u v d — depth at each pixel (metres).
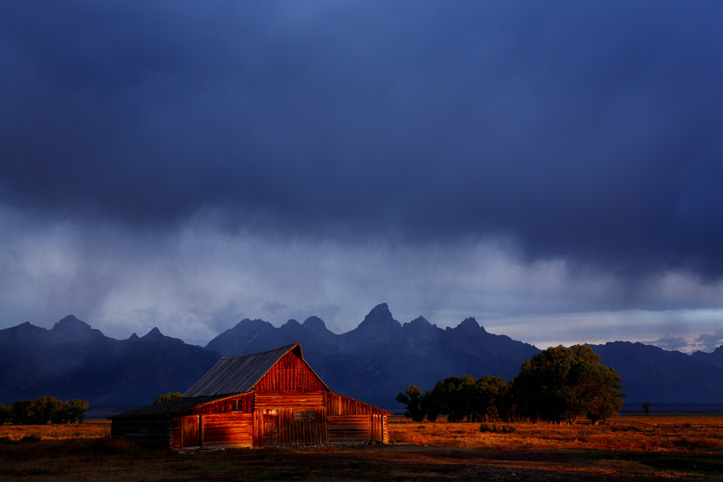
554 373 110.44
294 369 50.50
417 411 134.62
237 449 44.34
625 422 124.88
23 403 130.62
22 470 29.55
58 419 131.62
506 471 28.61
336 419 51.28
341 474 26.81
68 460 35.97
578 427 90.44
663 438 57.31
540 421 121.50
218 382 55.56
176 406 49.81
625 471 29.00
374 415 52.97
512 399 124.25
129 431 51.16
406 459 35.62
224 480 24.86
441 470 28.95
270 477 25.83
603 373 109.50
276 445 48.00
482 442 53.44
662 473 28.22
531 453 40.31
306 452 42.47
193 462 33.91
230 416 46.72
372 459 35.56
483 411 129.00
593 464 32.28
